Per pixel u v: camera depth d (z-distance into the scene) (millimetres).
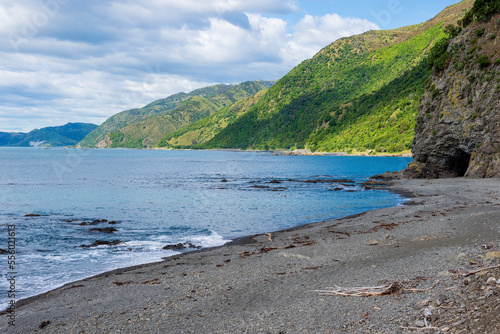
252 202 43875
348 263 15180
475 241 16172
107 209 39594
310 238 22141
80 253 20984
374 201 42219
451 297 8812
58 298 12891
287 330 8438
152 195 52125
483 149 54969
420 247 16703
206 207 40281
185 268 16500
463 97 59969
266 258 17234
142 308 11156
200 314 10305
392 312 8711
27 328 10047
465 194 39719
